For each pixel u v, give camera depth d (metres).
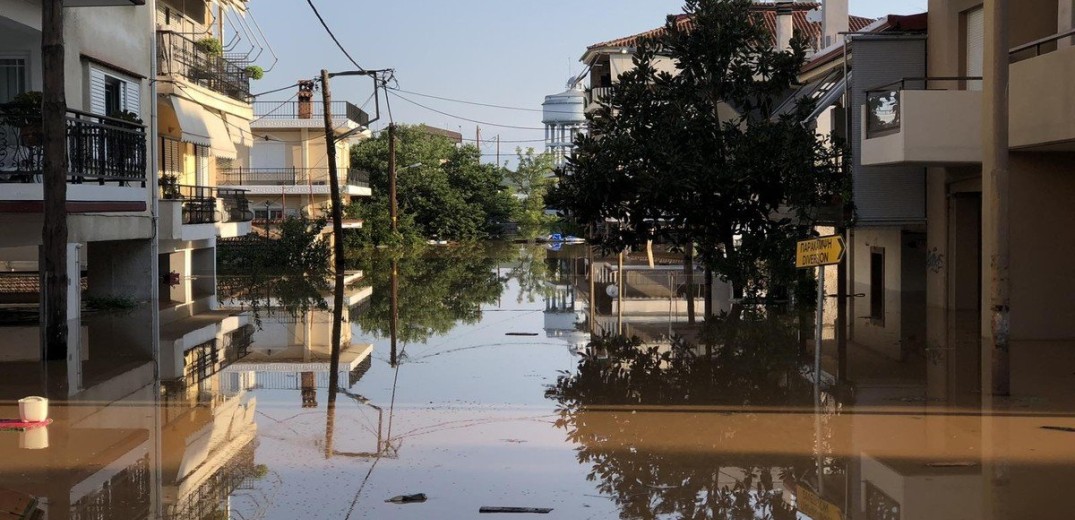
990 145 12.27
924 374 14.20
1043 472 8.88
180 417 11.48
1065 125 14.77
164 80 25.97
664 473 9.02
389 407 12.20
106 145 18.73
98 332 19.19
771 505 8.02
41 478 8.73
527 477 8.88
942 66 21.08
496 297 29.09
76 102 19.69
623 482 8.72
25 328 19.55
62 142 15.40
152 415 11.59
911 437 10.30
